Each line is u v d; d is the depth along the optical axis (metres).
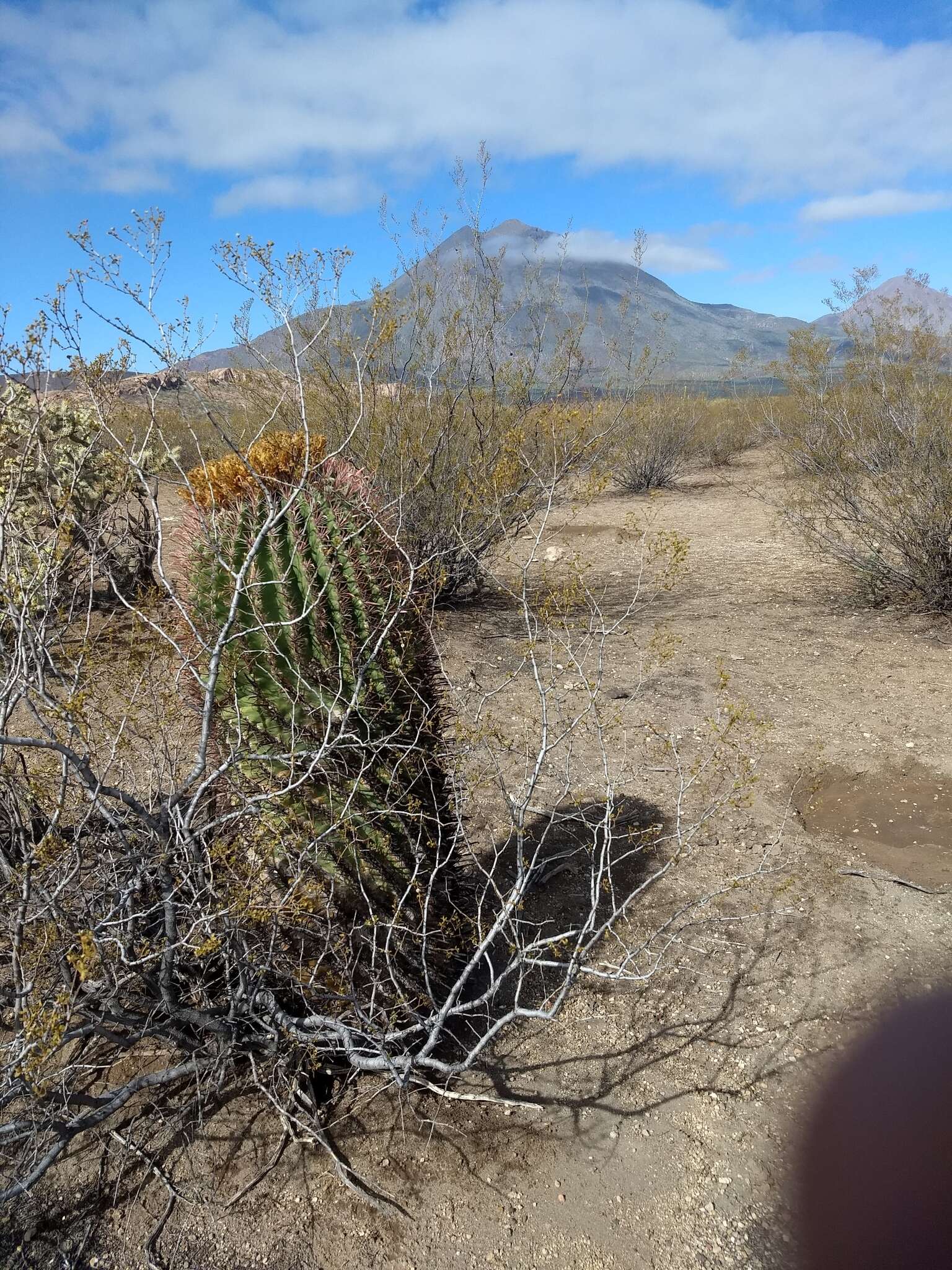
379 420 6.50
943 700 4.98
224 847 2.30
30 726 4.13
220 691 2.24
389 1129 2.40
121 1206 2.21
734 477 15.51
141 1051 2.64
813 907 3.22
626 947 2.76
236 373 6.54
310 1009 2.49
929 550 6.57
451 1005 2.29
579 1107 2.45
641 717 4.89
